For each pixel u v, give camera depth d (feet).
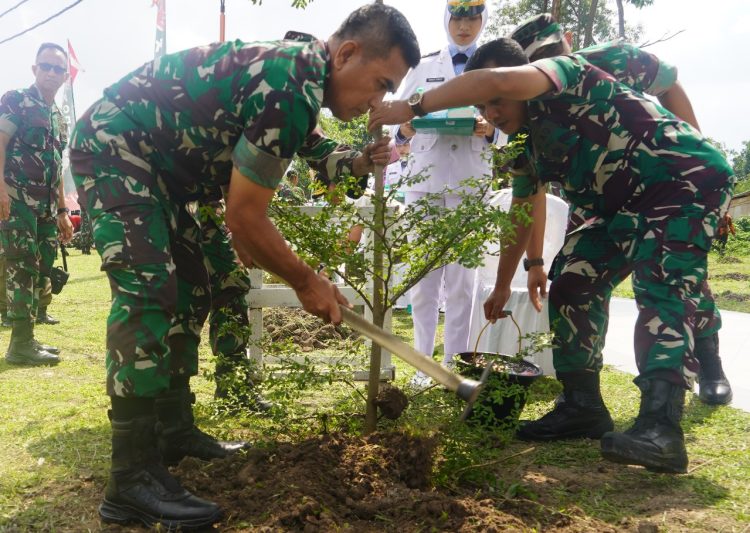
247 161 6.70
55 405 12.34
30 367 15.79
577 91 8.96
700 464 9.44
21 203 16.17
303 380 9.10
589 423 10.64
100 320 22.99
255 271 13.28
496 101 9.22
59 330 20.71
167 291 7.38
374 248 8.86
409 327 22.39
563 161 9.43
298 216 8.59
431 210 8.82
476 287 15.17
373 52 7.16
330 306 7.15
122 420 7.27
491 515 7.25
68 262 51.26
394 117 8.44
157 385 7.27
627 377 15.01
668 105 10.68
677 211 8.90
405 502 7.41
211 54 7.29
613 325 23.08
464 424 8.67
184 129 7.38
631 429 8.50
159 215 7.58
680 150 8.93
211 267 11.19
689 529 7.34
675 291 8.80
